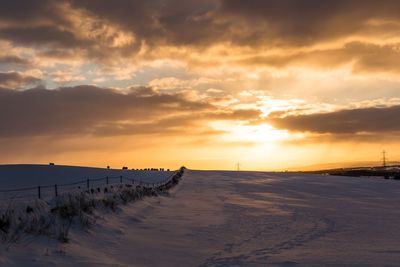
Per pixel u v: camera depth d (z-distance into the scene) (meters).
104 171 54.19
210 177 65.94
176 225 17.45
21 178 36.47
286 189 43.22
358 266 10.77
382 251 12.67
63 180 36.31
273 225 17.94
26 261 9.24
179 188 43.03
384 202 31.22
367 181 62.38
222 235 15.35
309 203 28.83
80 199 15.23
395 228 17.56
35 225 11.20
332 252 12.48
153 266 10.71
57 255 10.12
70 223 12.74
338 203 29.20
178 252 12.41
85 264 9.98
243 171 88.81
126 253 11.95
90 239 12.51
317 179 64.69
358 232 16.38
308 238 14.89
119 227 15.38
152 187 32.69
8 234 10.16
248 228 17.05
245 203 28.05
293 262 11.17
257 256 11.91
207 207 25.12
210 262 11.20
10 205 11.62
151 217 19.64
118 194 20.80
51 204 14.00
